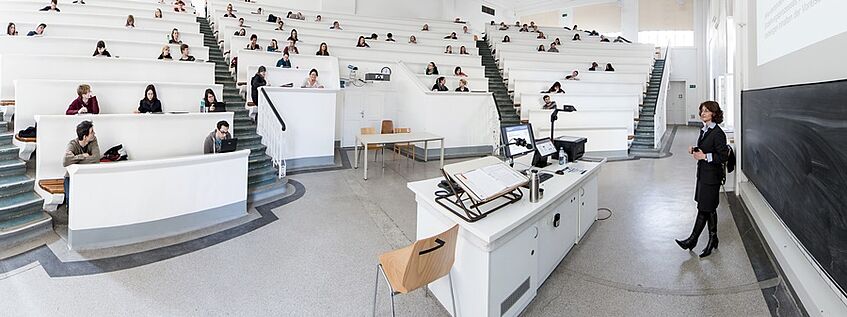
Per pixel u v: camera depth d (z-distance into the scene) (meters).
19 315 2.19
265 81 6.49
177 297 2.40
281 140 5.59
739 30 4.56
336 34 10.98
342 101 8.57
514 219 2.09
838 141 1.72
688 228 3.69
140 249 3.09
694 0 14.83
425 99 7.85
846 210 1.67
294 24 11.39
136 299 2.37
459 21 15.59
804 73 2.39
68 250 3.01
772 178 2.80
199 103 5.53
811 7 2.29
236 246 3.19
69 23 7.79
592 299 2.40
